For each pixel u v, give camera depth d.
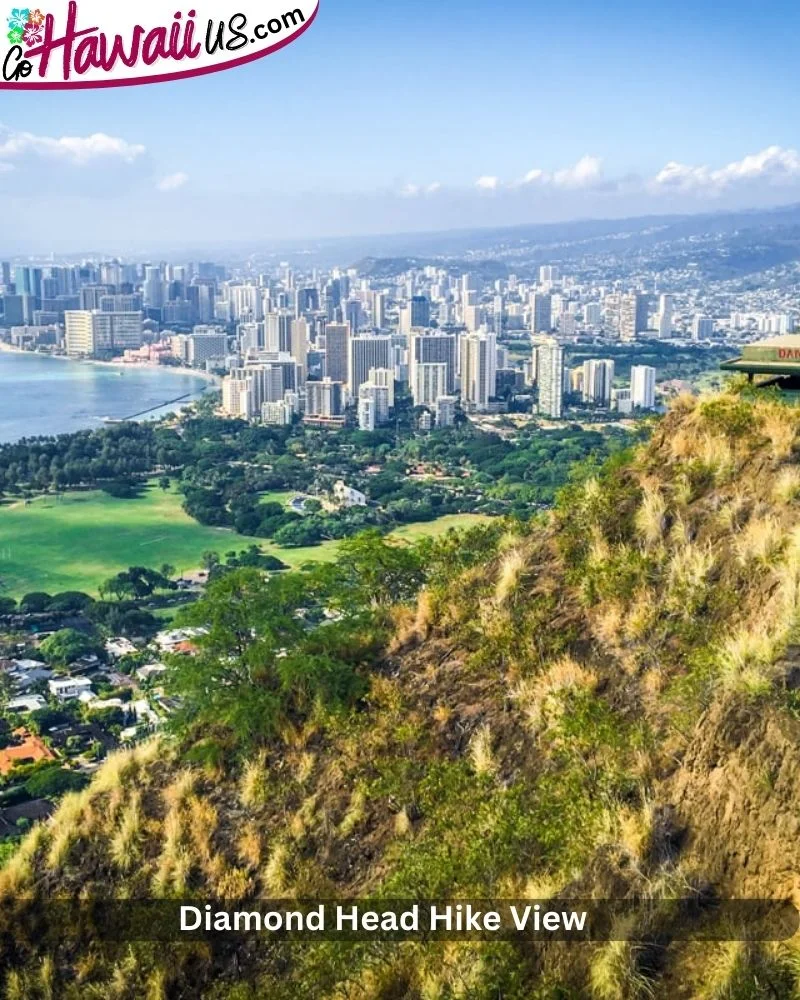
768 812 8.86
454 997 9.38
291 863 12.61
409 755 12.99
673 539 13.23
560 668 12.43
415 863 10.93
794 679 9.61
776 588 11.25
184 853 13.18
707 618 11.91
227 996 11.41
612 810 10.09
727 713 9.71
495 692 13.12
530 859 10.53
